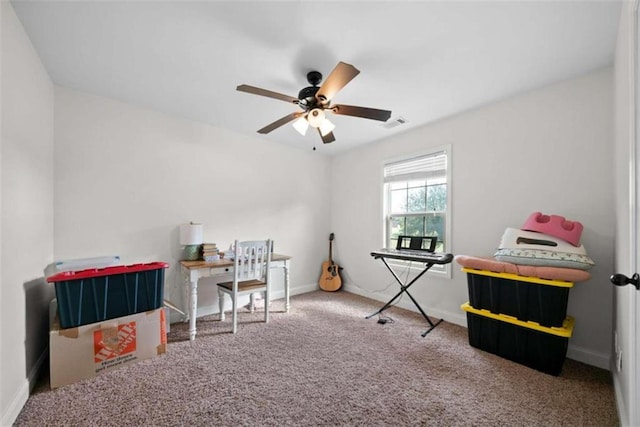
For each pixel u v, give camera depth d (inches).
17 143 61.4
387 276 143.1
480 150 107.0
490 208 104.1
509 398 65.2
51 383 67.5
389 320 115.6
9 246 56.9
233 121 123.4
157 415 59.1
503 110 100.5
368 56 74.4
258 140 144.4
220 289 112.1
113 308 78.4
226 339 97.2
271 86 91.4
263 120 122.3
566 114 86.5
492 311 86.4
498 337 85.7
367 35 66.1
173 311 114.0
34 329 70.7
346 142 151.2
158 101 103.3
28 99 67.9
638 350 43.7
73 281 72.2
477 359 83.5
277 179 152.1
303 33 65.6
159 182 112.2
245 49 71.9
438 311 119.6
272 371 76.5
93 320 75.1
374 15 59.6
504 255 84.0
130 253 104.9
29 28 63.6
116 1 55.7
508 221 99.3
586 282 82.0
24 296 64.7
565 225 80.3
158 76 85.5
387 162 143.4
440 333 103.1
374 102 102.2
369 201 154.1
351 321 115.0
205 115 116.6
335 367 78.7
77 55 74.4
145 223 108.6
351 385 70.2
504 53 72.7
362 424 56.9
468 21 61.2
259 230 144.6
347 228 167.2
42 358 75.0
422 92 94.6
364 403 63.3
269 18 60.7
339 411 60.6
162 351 85.5
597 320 80.2
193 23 62.3
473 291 91.0
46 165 82.1
